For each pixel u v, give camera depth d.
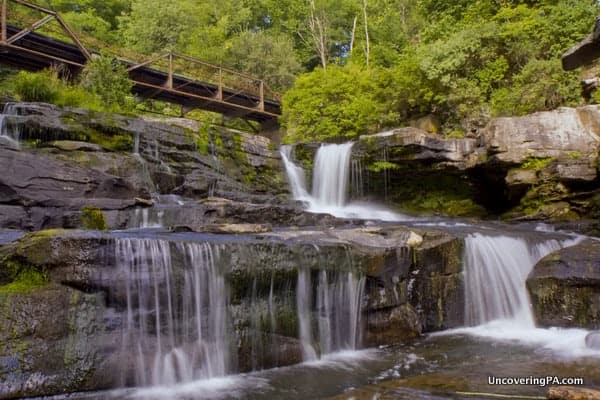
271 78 29.69
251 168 14.90
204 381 5.21
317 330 6.41
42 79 13.05
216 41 32.28
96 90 15.35
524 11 17.72
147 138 12.08
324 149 16.73
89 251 4.94
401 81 17.92
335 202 15.94
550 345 6.66
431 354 6.34
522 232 10.07
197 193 12.09
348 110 18.64
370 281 7.16
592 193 12.32
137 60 20.36
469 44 16.86
